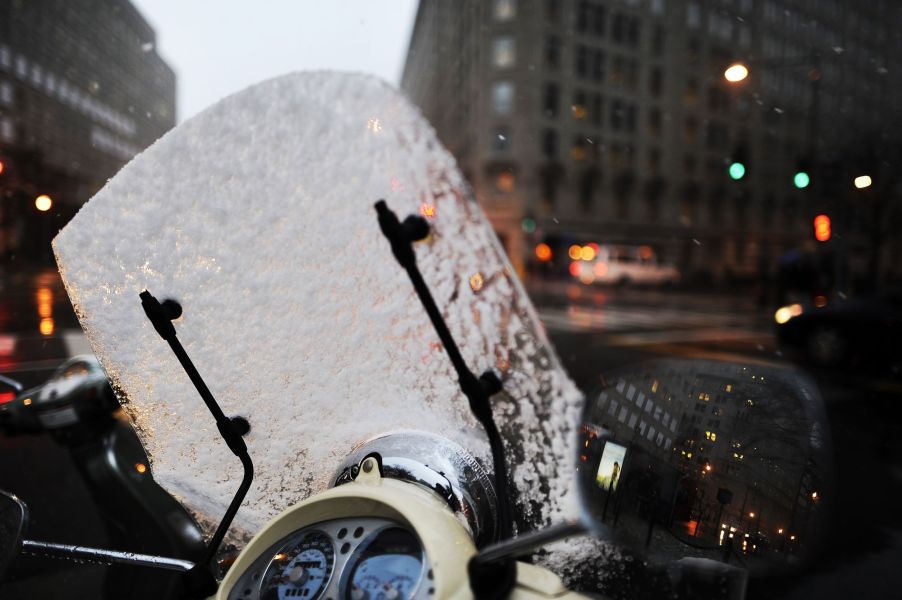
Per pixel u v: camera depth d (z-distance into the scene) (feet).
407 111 4.50
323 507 3.39
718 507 3.47
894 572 9.50
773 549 3.40
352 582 3.01
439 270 4.65
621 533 3.44
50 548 3.93
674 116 137.90
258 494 4.38
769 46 144.66
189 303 4.18
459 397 4.59
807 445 3.60
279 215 4.25
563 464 5.00
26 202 25.55
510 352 4.89
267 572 3.29
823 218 47.11
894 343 27.91
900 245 77.56
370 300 4.48
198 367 4.25
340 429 4.35
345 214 4.39
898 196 57.82
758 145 145.28
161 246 4.12
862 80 100.58
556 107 123.44
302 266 4.33
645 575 4.89
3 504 4.05
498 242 4.84
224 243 4.20
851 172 54.54
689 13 137.28
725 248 146.61
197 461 4.37
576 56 124.77
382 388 4.46
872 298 29.86
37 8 77.00
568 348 34.81
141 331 4.17
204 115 4.15
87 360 7.38
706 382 3.80
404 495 3.34
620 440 3.67
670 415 3.69
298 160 4.27
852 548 10.48
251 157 4.19
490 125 119.44
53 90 77.25
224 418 3.79
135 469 7.10
